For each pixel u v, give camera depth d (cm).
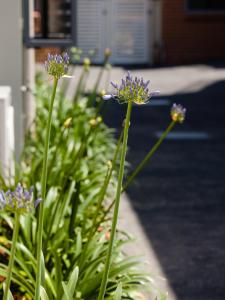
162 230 759
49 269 521
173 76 2531
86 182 712
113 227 338
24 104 900
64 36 902
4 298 319
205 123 1544
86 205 616
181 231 757
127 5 3175
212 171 1072
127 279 482
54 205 575
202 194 927
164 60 3155
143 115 1647
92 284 463
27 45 880
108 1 3177
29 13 873
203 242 720
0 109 668
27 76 902
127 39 3189
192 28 3156
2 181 617
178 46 3167
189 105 1823
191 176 1034
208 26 3159
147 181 991
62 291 454
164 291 583
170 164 1116
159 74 2611
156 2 3153
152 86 2222
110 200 816
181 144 1298
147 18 3170
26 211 296
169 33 3164
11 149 695
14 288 507
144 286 494
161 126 1495
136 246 700
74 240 534
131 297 491
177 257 671
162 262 655
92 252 493
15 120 836
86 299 462
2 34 826
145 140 1331
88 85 2116
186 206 863
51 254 524
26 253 479
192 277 619
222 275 625
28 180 652
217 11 3148
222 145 1291
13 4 821
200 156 1188
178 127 1488
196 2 3147
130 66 3036
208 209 852
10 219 538
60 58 328
